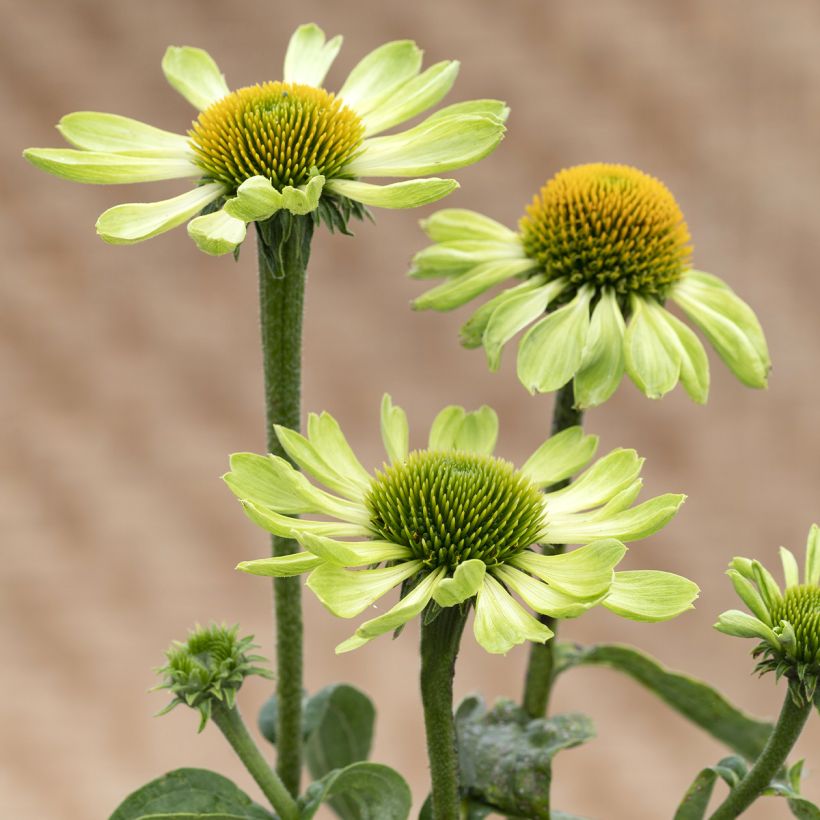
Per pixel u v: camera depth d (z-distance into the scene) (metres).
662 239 0.87
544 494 0.81
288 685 0.84
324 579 0.78
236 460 0.80
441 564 0.80
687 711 0.88
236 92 0.84
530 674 0.85
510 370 1.69
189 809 0.82
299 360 0.83
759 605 0.80
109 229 0.81
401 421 0.82
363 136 0.84
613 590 0.79
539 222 0.87
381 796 0.83
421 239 1.72
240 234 0.80
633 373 0.84
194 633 0.82
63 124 0.84
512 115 1.70
